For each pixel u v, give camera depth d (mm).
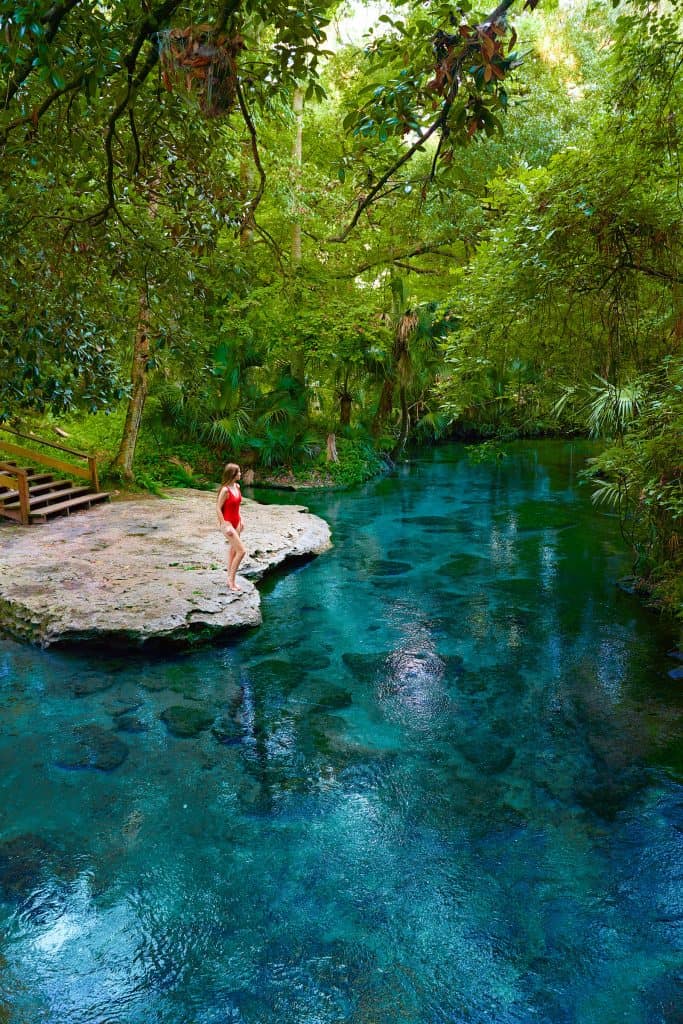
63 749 5535
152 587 8516
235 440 17875
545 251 5652
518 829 4625
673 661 7383
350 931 3762
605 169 5227
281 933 3744
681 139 5141
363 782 5172
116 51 2738
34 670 6961
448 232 17609
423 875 4191
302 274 17875
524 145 16328
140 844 4449
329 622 8523
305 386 19766
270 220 17375
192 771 5273
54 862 4270
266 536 11414
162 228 4824
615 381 7738
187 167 4496
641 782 5164
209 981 3439
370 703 6422
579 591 9758
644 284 6391
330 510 15469
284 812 4797
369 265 20125
